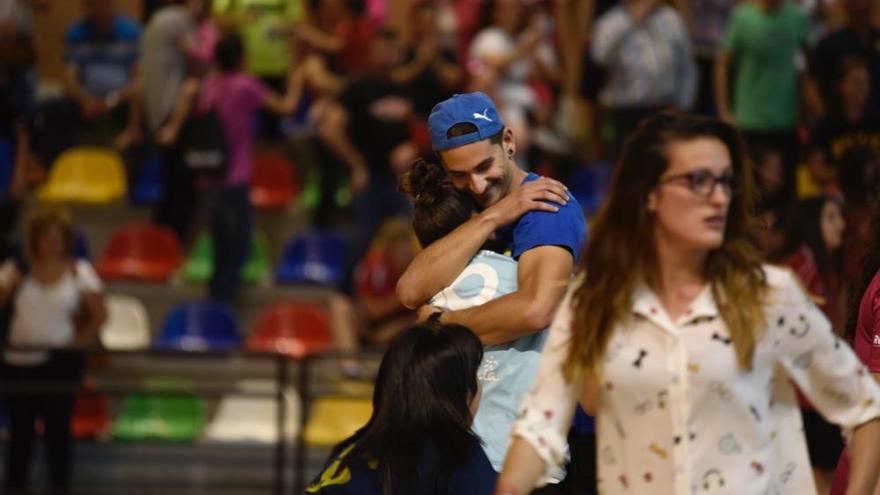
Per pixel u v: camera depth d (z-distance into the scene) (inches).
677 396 215.8
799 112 709.9
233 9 808.3
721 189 215.3
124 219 794.2
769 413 221.0
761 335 215.8
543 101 793.6
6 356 600.7
